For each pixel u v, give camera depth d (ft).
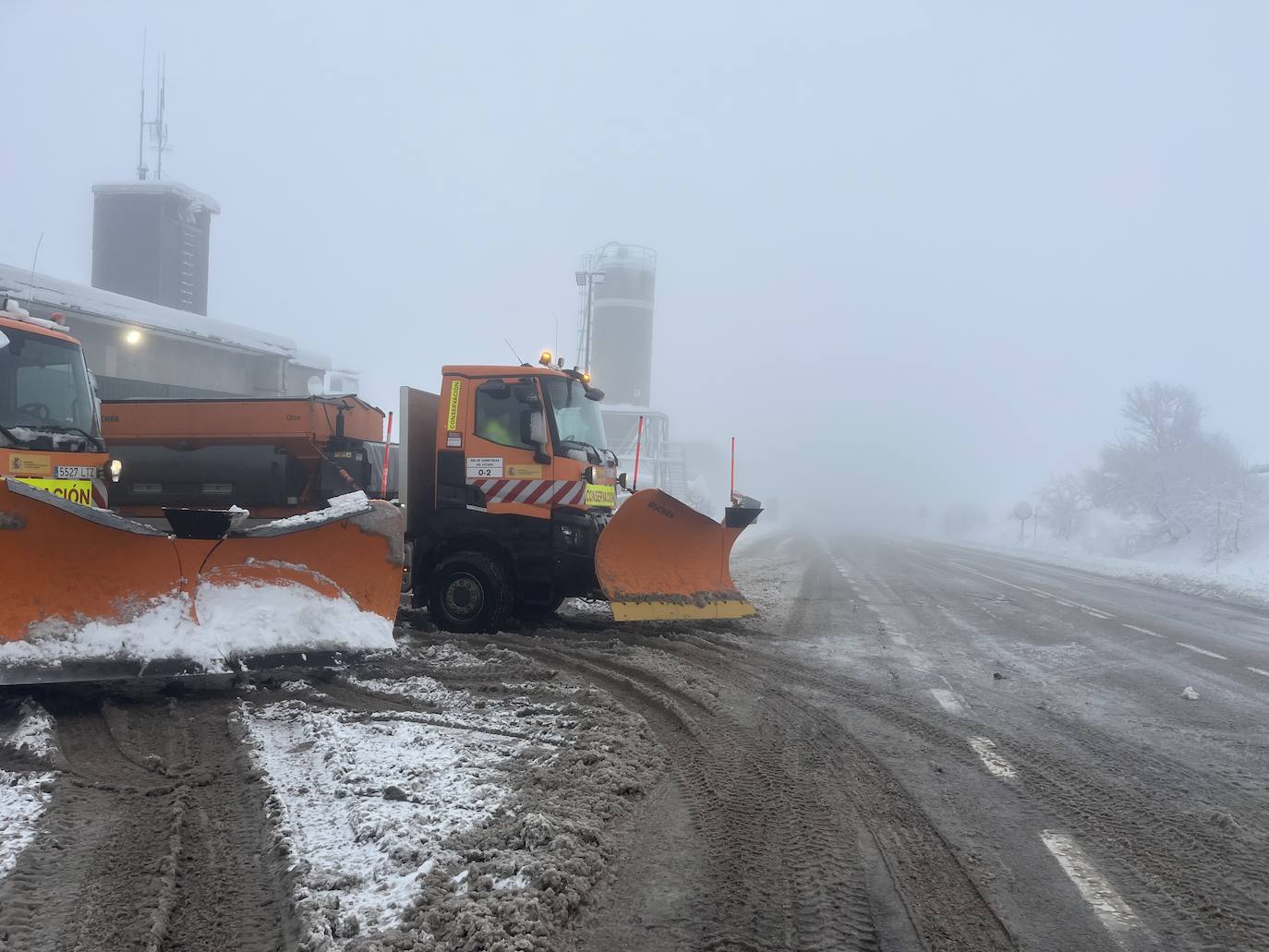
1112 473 123.65
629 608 29.32
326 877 11.12
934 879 12.16
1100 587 64.34
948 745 18.92
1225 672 29.14
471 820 13.17
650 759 16.80
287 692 21.18
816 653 29.40
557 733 17.90
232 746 16.85
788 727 19.90
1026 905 11.46
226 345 77.77
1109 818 14.76
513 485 29.81
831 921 10.86
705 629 33.24
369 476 36.22
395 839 12.30
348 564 22.20
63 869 11.50
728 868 12.29
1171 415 121.49
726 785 15.79
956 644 32.83
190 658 18.98
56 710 19.19
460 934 9.92
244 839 12.64
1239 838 14.02
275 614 20.71
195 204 132.16
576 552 29.63
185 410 33.55
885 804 15.08
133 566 19.53
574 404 31.37
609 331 173.47
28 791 14.19
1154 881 12.30
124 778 14.97
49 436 24.53
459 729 18.26
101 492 26.48
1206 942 10.60
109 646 18.48
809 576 60.03
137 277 126.93
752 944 10.23
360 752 16.37
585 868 11.70
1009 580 65.67
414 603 30.30
